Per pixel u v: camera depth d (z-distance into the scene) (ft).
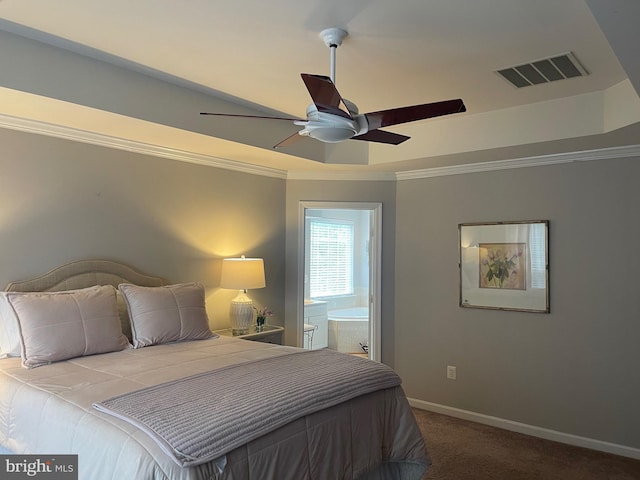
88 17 7.83
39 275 10.69
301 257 16.53
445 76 10.18
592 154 12.69
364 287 26.81
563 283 13.10
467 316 14.79
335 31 8.14
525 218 13.79
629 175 12.25
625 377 12.14
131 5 7.42
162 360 9.55
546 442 12.87
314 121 7.82
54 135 10.95
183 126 11.09
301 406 7.41
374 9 7.42
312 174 16.57
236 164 14.90
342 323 23.56
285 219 16.66
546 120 11.77
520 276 13.80
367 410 8.80
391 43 8.62
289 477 6.97
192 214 13.85
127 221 12.34
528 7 7.29
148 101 10.41
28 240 10.55
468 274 14.78
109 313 10.45
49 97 8.86
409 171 16.02
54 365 9.11
